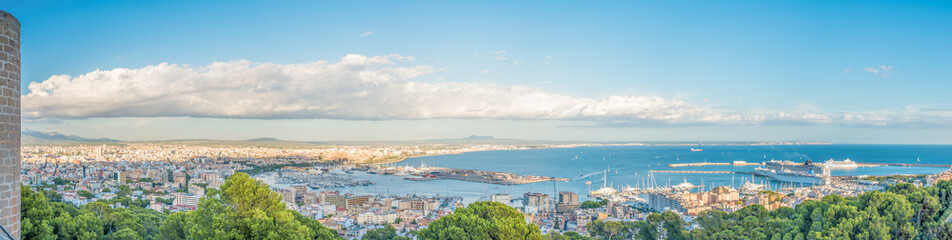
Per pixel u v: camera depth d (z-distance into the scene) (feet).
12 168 85.61
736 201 598.75
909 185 227.40
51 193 465.47
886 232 176.55
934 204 192.54
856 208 194.59
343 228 481.87
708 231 245.45
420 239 189.67
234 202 158.71
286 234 154.71
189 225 168.86
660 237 298.56
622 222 354.33
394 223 517.96
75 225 177.06
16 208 86.38
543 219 540.11
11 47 84.84
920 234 185.88
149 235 230.07
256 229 149.38
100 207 241.96
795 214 226.38
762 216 251.80
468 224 180.04
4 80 83.05
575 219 525.75
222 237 147.02
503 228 173.17
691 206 554.05
